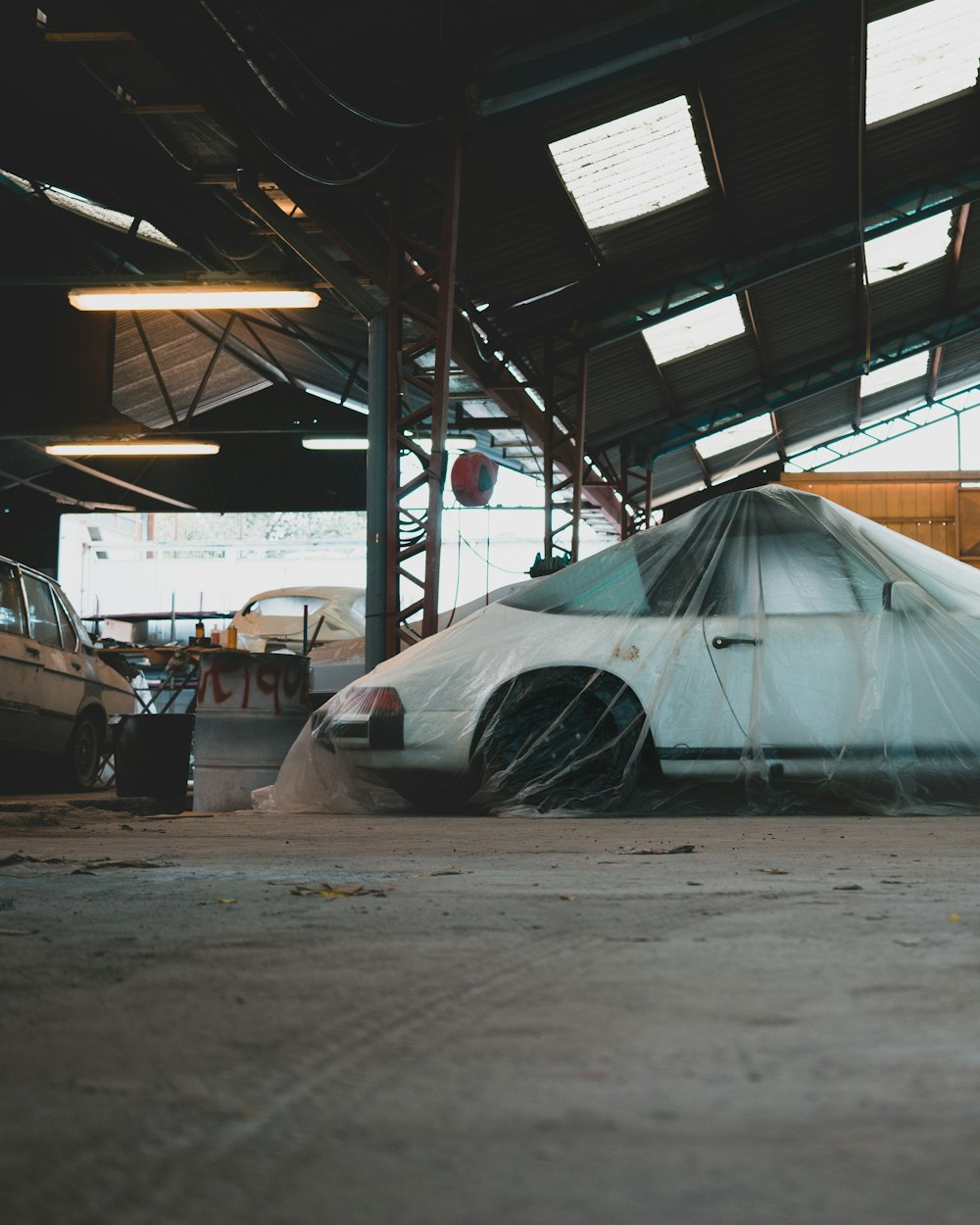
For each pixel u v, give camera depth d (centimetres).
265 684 735
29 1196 91
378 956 198
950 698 542
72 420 2022
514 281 1505
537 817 557
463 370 1595
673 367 2112
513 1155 100
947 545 2616
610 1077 124
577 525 1802
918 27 1216
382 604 971
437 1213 87
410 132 1020
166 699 1611
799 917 233
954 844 403
